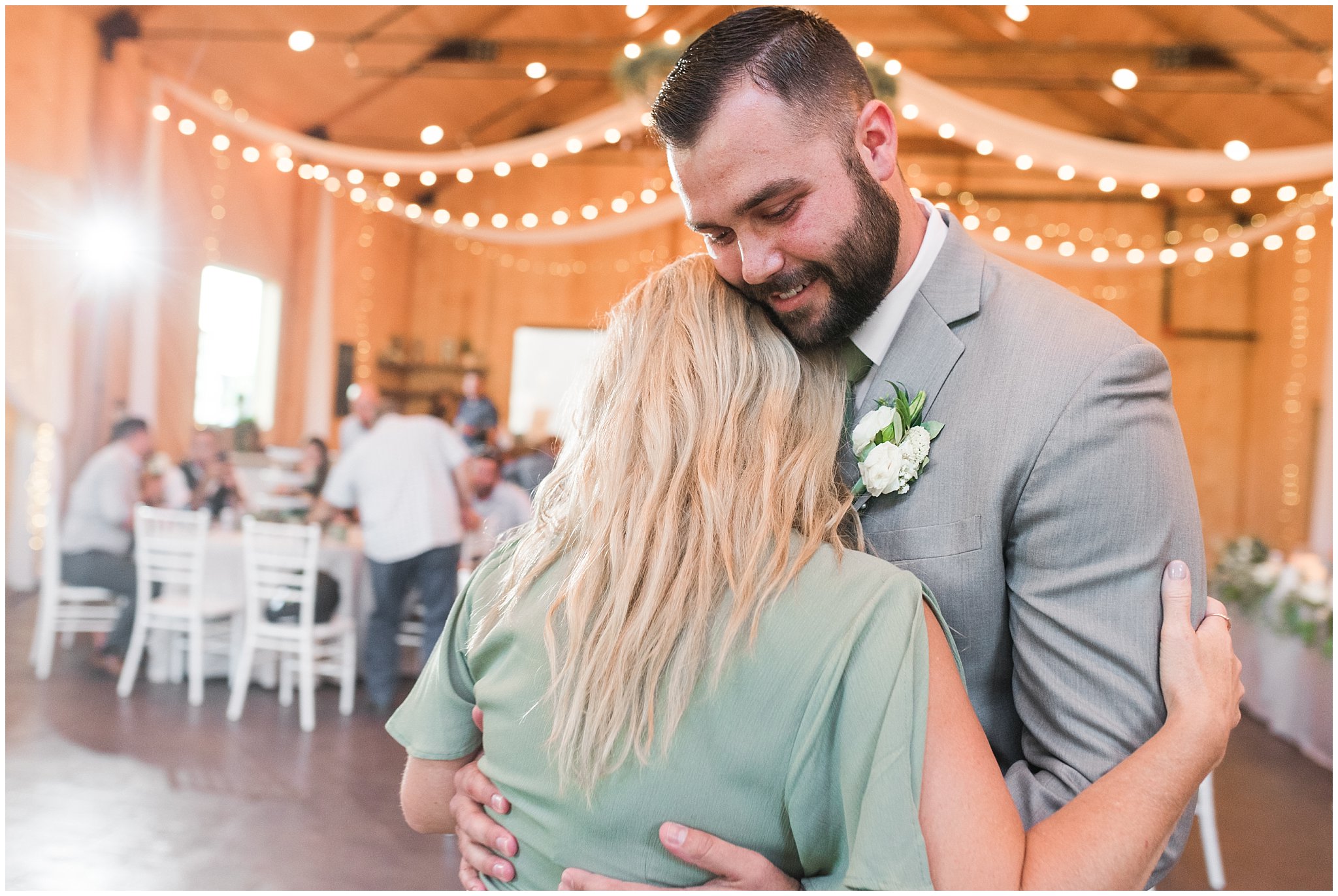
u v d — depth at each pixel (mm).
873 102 994
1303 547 9438
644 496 859
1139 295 11391
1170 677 918
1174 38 8414
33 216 6086
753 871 787
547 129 11852
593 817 822
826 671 785
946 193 11562
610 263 12117
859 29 10406
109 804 3332
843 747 774
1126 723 926
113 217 6867
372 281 11211
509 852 895
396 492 4637
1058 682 961
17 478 6566
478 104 10383
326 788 3609
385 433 4703
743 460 885
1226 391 11250
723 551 816
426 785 1040
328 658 5184
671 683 801
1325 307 9281
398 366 11922
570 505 926
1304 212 7711
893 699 766
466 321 12242
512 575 962
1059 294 1091
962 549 1014
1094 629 948
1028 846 804
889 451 1020
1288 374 10133
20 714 4293
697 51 938
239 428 8320
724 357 922
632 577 823
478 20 8719
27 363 6113
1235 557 5656
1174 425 1018
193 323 7871
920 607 816
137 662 4754
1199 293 11312
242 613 5012
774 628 801
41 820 3158
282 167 7270
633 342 968
